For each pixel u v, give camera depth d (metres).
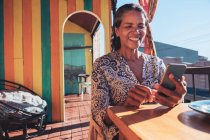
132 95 1.18
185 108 1.12
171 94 1.12
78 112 7.06
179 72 1.13
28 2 5.78
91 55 13.18
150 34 2.72
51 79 5.85
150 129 0.74
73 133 4.80
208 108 0.97
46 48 5.84
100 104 1.46
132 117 0.93
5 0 5.68
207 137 0.66
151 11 2.97
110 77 1.54
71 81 12.84
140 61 1.68
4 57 5.65
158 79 1.69
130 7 1.61
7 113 4.04
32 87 5.76
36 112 4.35
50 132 4.88
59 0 5.91
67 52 12.92
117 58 1.59
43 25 5.84
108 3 6.13
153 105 1.24
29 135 4.54
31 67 5.77
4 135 4.28
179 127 0.77
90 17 9.80
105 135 1.38
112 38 1.83
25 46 5.75
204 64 12.91
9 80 5.66
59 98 5.86
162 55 35.34
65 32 12.88
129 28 1.60
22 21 5.75
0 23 5.64
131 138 0.74
